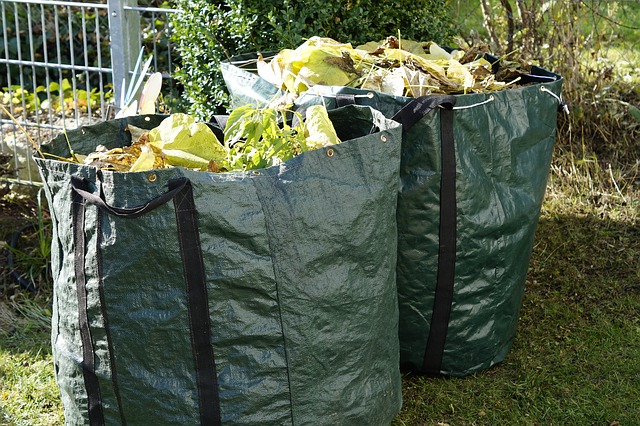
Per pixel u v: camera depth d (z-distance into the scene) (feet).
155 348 6.08
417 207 7.80
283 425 6.39
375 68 8.64
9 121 13.26
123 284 5.99
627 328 10.03
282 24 10.26
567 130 14.49
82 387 6.52
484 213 8.02
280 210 5.99
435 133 7.54
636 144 14.25
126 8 11.96
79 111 15.19
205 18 10.73
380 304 6.80
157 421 6.25
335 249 6.31
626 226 12.40
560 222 12.60
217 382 6.12
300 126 7.15
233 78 8.99
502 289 8.55
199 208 5.78
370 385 6.93
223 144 7.99
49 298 10.87
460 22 14.57
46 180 6.43
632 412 8.29
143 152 6.38
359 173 6.43
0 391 8.82
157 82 8.16
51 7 17.10
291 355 6.25
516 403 8.49
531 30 13.93
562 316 10.39
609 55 16.17
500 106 8.01
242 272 5.94
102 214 5.96
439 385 8.75
